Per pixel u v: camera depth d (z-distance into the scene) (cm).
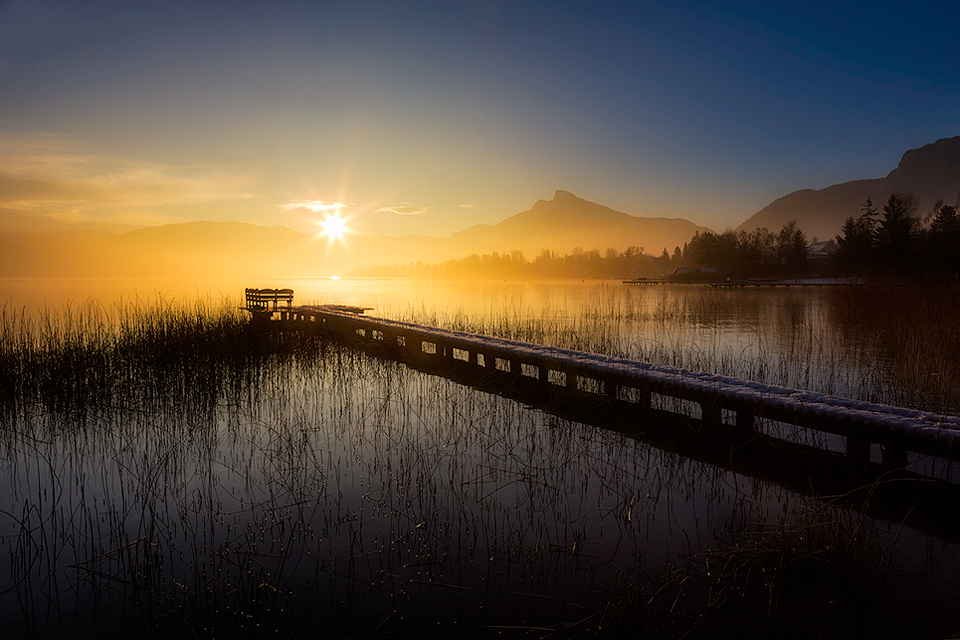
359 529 464
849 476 571
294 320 1906
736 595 366
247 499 528
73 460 644
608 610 349
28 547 438
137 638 331
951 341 1116
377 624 341
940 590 368
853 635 324
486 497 529
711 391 699
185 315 1559
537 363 995
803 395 668
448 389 1017
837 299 2605
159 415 834
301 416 824
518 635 330
